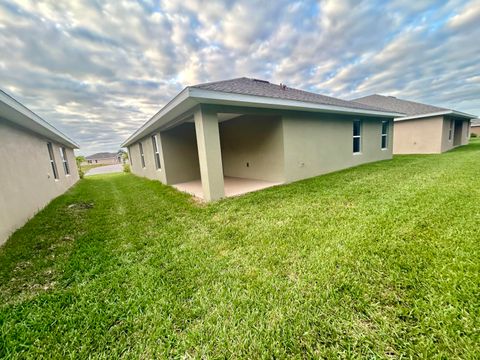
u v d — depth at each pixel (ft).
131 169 60.13
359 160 31.40
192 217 13.62
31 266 8.75
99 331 5.24
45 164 22.57
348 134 29.27
